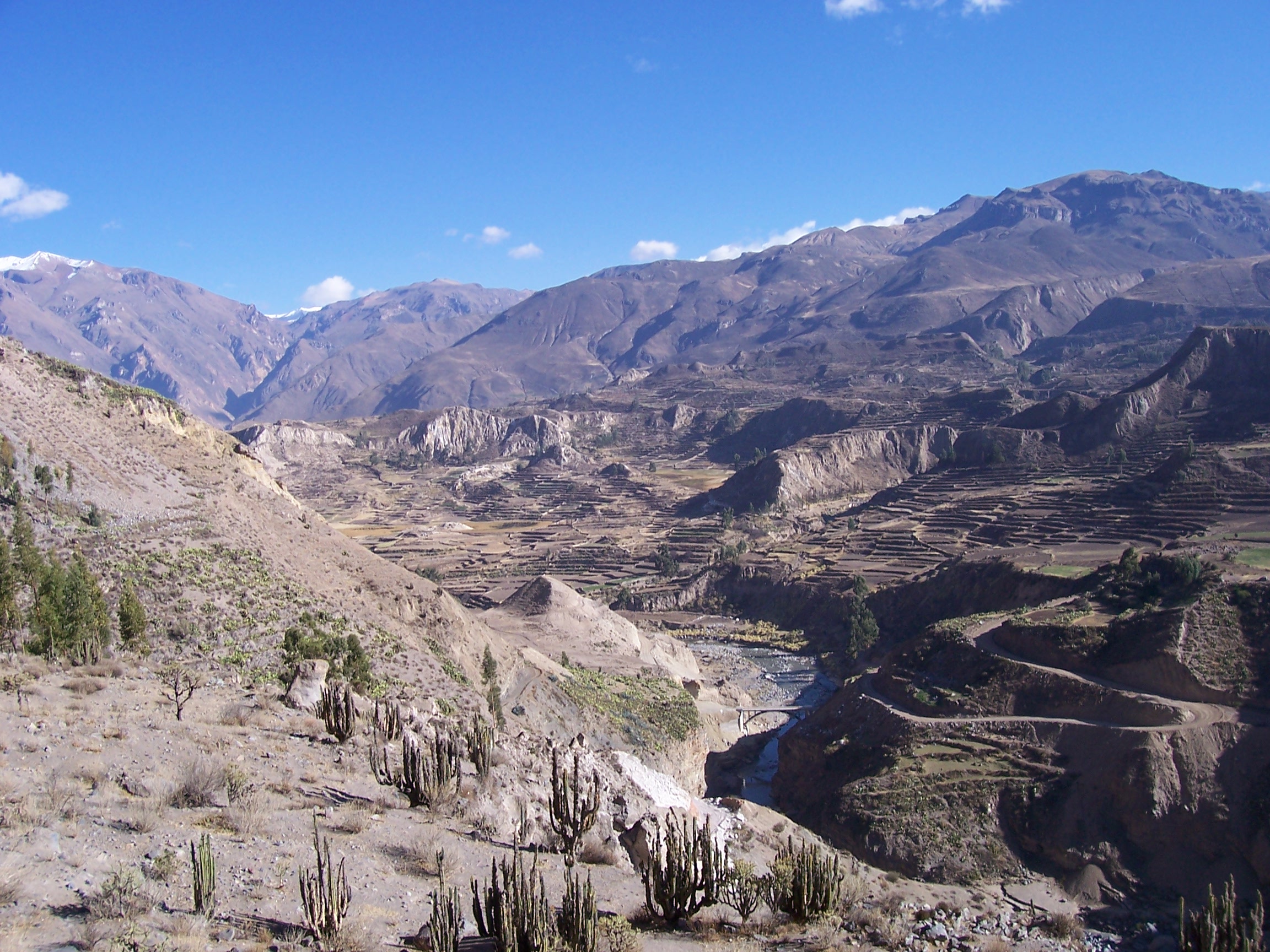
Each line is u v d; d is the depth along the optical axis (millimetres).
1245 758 65875
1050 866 64125
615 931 20656
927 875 64312
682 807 37375
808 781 85062
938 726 78625
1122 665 77812
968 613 121312
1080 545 131500
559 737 69812
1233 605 78812
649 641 125812
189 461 81562
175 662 44062
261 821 23047
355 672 47969
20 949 14688
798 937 24422
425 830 25172
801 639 144250
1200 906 59344
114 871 18438
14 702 28891
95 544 61750
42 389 76312
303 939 17469
